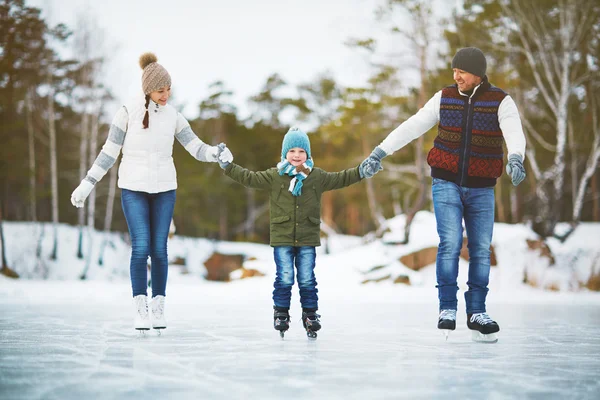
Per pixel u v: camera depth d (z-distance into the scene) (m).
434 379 4.14
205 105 58.56
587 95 36.16
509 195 49.25
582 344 6.30
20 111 45.66
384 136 41.00
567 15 32.56
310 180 6.77
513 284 26.11
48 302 14.33
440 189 6.68
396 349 5.77
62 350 5.54
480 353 5.52
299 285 6.81
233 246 54.09
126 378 4.11
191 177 55.78
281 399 3.45
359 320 9.48
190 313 10.87
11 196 54.38
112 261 46.94
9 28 42.66
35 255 44.19
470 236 6.75
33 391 3.65
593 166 32.56
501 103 6.62
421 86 31.73
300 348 5.80
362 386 3.87
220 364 4.75
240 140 60.84
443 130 6.70
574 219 31.83
